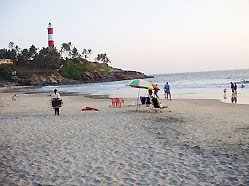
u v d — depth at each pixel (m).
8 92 65.44
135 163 7.81
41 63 141.62
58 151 9.14
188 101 28.05
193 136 10.92
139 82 18.97
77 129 12.59
